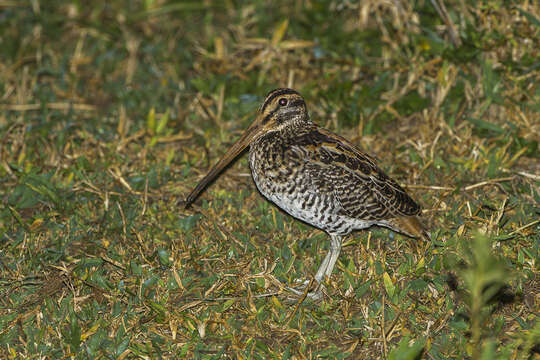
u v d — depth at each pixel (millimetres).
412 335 8250
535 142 11250
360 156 9617
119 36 15164
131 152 11891
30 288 9070
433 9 13016
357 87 13047
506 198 9758
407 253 9508
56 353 8062
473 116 11969
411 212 9508
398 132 12148
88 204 10586
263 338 8367
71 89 13812
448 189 10617
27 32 15445
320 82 13047
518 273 8547
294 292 9102
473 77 12234
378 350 8109
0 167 11320
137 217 10344
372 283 9039
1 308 8758
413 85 12711
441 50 12586
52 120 12727
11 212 10297
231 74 13461
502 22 12164
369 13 14180
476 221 9938
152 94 13703
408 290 8938
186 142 12203
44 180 10734
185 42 15062
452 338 8180
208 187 11023
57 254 9492
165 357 8102
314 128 9930
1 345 8203
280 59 13523
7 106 13195
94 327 8312
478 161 11102
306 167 9242
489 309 8414
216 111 12898
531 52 12047
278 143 9516
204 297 8898
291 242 9969
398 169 11023
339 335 8383
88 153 11641
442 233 9766
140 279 9148
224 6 15750
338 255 9367
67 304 8695
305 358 7914
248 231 10148
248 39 14109
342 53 13719
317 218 9398
